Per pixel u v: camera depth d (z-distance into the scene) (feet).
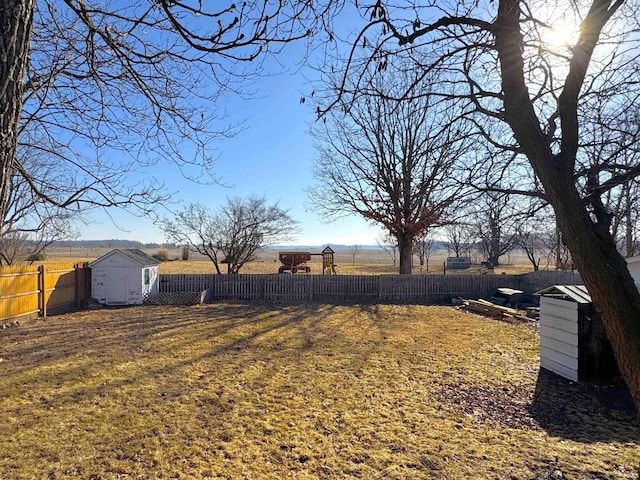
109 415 16.08
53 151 13.09
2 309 34.83
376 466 12.30
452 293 57.62
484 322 38.96
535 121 7.50
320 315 42.39
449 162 31.63
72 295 45.57
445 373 22.30
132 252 51.60
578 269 7.10
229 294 56.13
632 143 9.27
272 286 56.34
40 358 24.54
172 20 7.95
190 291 55.77
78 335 31.42
